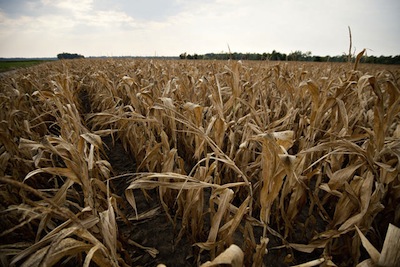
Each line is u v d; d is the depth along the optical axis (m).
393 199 1.74
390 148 1.32
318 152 2.31
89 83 7.84
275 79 3.88
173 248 1.88
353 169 1.39
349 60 2.21
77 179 1.41
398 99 1.21
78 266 1.67
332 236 1.47
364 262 0.86
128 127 2.88
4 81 5.93
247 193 2.28
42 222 1.37
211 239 1.35
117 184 2.83
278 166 1.17
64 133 2.17
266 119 2.33
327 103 1.81
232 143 2.13
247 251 1.52
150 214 2.13
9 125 2.61
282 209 1.69
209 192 2.69
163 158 2.17
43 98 2.95
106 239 1.16
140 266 1.73
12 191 1.98
